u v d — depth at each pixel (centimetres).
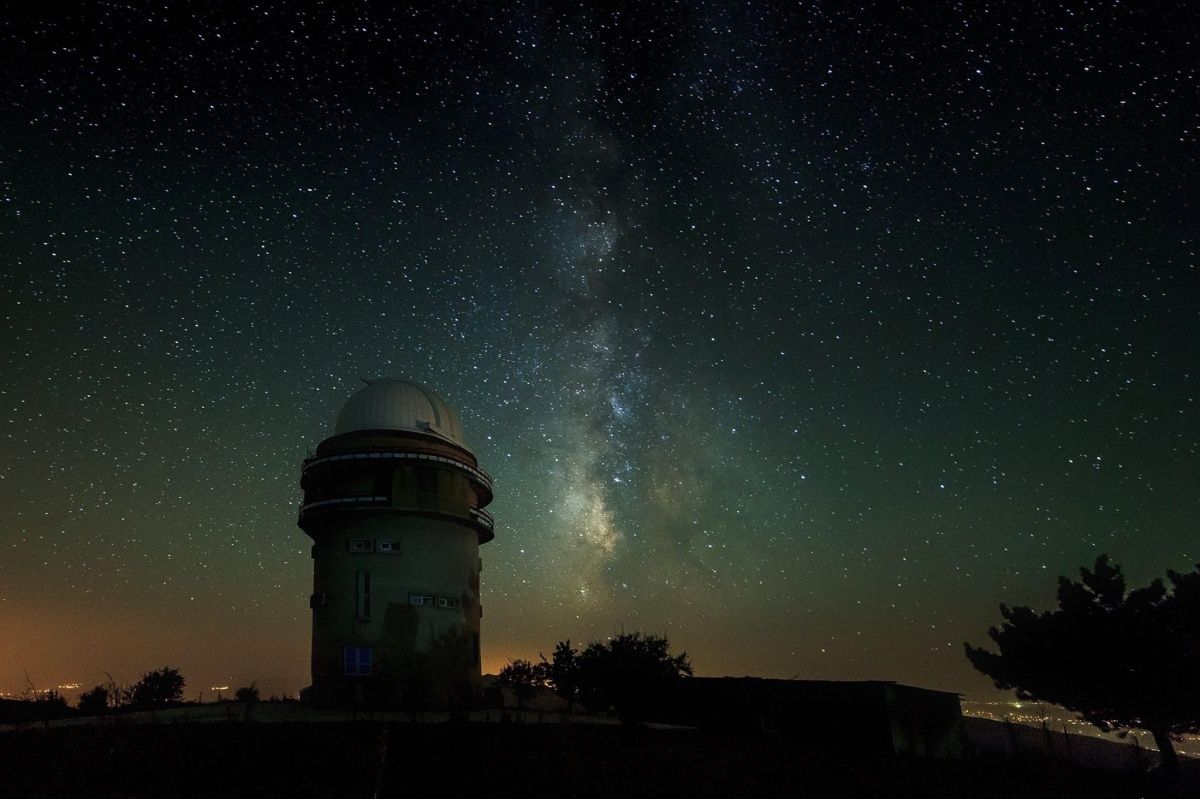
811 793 1995
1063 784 2305
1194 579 2678
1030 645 2852
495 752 2159
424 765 2042
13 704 3023
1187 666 2541
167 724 2417
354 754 2084
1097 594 2820
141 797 1703
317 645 3203
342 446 3409
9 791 1655
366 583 3209
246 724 2400
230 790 1789
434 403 3716
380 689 3061
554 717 3159
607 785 1934
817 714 2808
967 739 3091
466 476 3556
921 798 2022
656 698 3008
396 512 3297
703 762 2217
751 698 2927
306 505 3388
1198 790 2412
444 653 3228
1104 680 2652
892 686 2745
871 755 2541
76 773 1825
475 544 3628
